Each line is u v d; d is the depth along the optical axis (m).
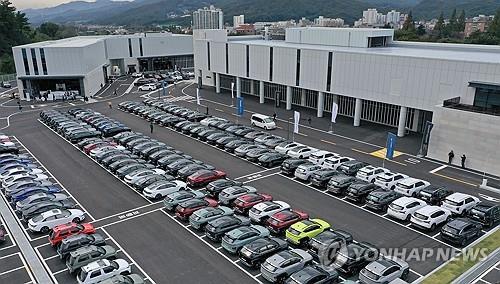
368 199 34.50
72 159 47.00
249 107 72.94
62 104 77.75
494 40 137.88
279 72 70.50
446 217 31.80
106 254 26.48
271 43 77.69
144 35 124.00
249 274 26.05
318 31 73.56
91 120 60.75
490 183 39.91
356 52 57.44
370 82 56.62
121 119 65.44
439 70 48.66
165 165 42.81
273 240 27.67
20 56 80.12
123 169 41.06
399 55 52.41
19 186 36.47
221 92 87.31
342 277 25.41
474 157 43.00
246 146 48.03
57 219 31.19
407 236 30.48
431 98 50.22
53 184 39.44
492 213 31.78
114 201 36.25
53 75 81.69
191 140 54.09
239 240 27.80
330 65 61.50
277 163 44.69
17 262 27.30
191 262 27.30
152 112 65.81
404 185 36.41
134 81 106.75
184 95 84.69
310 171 40.22
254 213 31.56
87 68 84.00
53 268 26.59
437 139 45.62
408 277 25.27
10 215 33.84
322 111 65.31
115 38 116.44
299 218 30.98
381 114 60.84
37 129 60.06
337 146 51.31
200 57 91.50
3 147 48.09
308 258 25.59
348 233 29.05
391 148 43.59
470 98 46.31
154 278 25.64
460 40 152.88
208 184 37.38
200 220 30.83
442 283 24.59
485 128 41.59
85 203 35.88
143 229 31.55
